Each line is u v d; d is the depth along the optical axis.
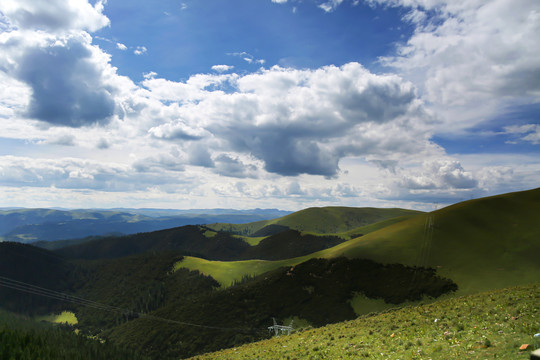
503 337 17.30
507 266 127.00
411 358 18.31
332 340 30.86
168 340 136.88
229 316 148.00
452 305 31.80
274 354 32.12
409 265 145.88
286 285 163.12
